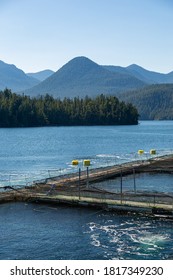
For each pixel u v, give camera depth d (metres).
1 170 104.62
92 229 51.25
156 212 56.69
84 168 106.62
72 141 198.62
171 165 101.00
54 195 64.38
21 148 165.75
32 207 61.16
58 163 119.31
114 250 44.19
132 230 50.69
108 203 59.47
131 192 67.62
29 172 100.44
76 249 44.53
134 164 102.44
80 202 61.38
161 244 45.84
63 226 52.50
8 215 57.25
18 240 47.47
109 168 94.56
